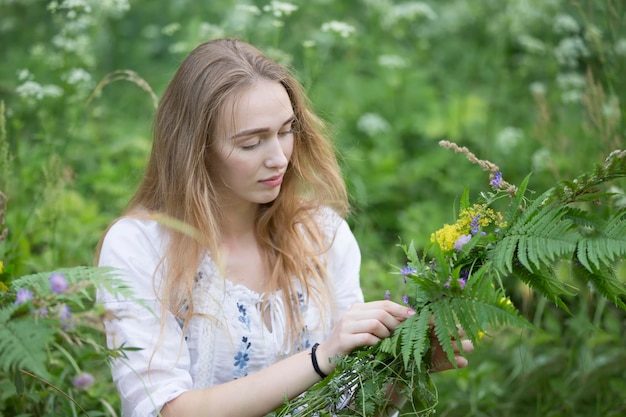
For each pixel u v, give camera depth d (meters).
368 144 4.72
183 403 2.14
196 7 5.33
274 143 2.21
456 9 5.84
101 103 4.87
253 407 2.11
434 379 3.16
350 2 5.64
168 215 2.32
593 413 3.05
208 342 2.29
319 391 2.08
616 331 3.23
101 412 2.51
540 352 3.32
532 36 5.36
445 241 2.06
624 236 1.85
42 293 1.75
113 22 5.39
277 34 3.65
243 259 2.41
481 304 1.86
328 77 4.91
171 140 2.30
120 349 1.88
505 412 3.07
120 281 1.83
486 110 4.93
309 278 2.46
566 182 2.00
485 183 4.41
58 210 3.33
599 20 4.74
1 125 2.97
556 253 1.87
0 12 5.53
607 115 3.28
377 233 4.18
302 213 2.48
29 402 2.55
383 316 2.06
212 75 2.22
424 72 5.21
